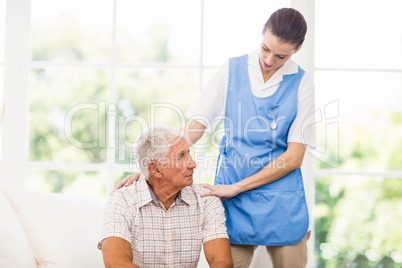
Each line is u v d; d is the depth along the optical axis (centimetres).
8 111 248
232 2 484
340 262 347
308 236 188
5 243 176
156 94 647
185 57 657
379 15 312
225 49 496
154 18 658
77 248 198
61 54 676
